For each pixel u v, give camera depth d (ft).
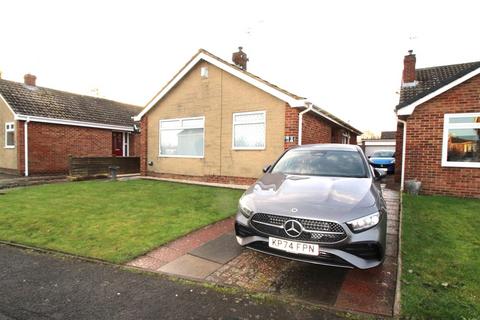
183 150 39.52
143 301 9.55
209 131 36.50
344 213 10.16
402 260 12.21
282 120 31.07
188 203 23.85
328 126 41.60
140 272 11.71
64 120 51.21
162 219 19.01
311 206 10.57
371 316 8.63
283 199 11.29
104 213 20.53
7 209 21.74
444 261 12.07
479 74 24.84
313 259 10.23
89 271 11.85
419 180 27.50
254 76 32.27
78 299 9.68
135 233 16.28
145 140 43.37
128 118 66.23
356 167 14.62
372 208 10.57
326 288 10.34
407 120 27.78
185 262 12.66
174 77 38.73
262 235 11.08
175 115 39.93
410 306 8.93
